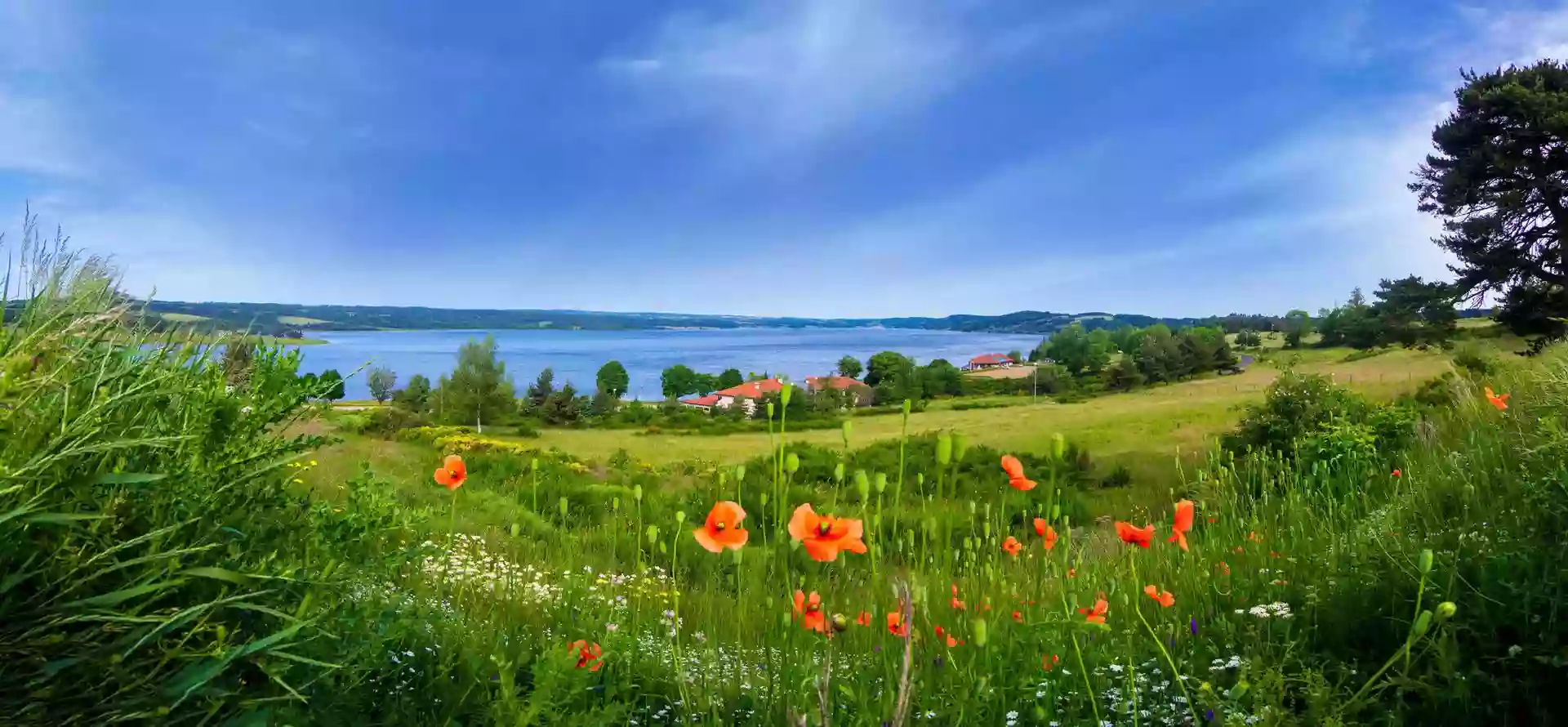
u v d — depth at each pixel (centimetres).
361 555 190
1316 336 7938
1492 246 3092
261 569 148
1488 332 3172
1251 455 619
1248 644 282
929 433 1822
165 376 146
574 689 181
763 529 278
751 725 223
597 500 1018
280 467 178
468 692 188
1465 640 245
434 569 376
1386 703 226
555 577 489
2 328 132
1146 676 266
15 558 119
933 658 253
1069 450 1712
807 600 227
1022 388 9469
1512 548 267
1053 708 239
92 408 123
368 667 169
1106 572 379
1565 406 371
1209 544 436
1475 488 366
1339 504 501
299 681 155
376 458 766
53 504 119
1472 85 3198
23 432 121
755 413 6412
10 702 110
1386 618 270
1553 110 2864
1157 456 1761
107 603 117
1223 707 214
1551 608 227
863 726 199
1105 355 10362
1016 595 307
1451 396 938
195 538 142
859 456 1612
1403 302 3362
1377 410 1170
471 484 995
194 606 130
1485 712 212
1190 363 9119
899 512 289
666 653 290
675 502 981
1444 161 3325
